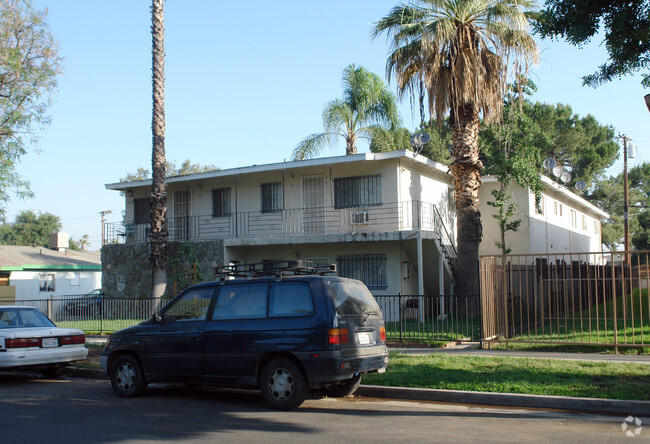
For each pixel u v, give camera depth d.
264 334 8.68
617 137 37.28
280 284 8.91
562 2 10.89
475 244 20.31
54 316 21.86
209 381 9.09
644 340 12.70
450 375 9.92
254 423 7.74
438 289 23.05
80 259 39.31
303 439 6.84
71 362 13.20
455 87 19.08
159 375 9.54
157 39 19.14
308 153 28.47
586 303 21.28
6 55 22.00
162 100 19.22
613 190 51.69
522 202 25.28
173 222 26.95
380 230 22.09
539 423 7.51
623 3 10.53
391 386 9.56
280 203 24.44
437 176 25.22
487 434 6.94
